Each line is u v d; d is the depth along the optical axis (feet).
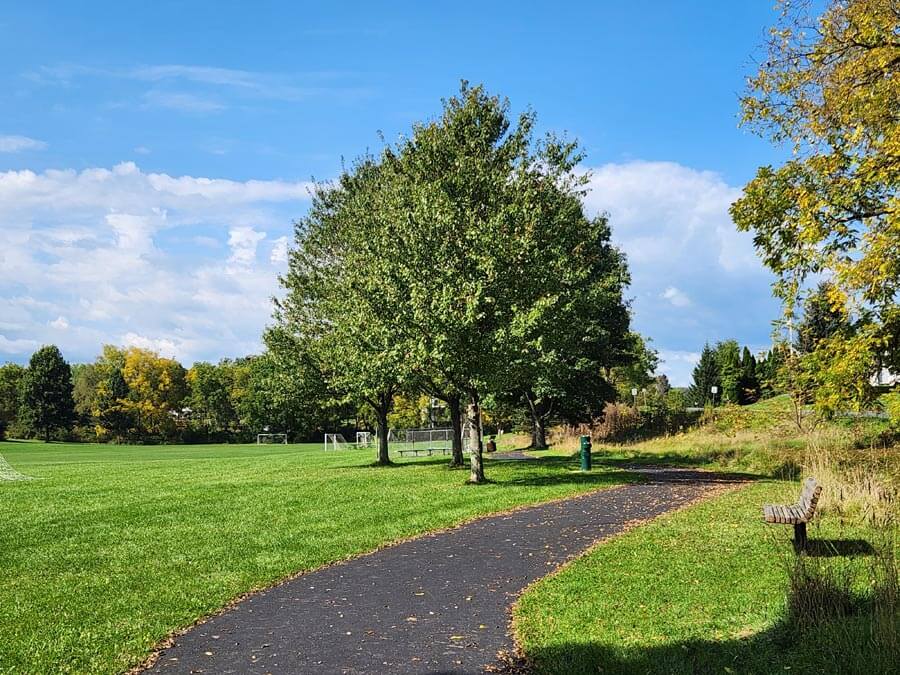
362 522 47.09
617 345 139.03
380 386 87.97
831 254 51.52
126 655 22.70
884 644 19.47
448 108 87.81
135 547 40.98
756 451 83.30
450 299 68.13
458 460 91.86
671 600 26.66
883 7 51.98
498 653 22.21
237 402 314.55
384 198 89.04
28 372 311.47
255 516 51.37
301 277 104.32
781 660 20.49
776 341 77.46
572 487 63.31
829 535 35.68
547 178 87.04
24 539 44.29
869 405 51.08
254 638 24.27
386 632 24.48
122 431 307.37
